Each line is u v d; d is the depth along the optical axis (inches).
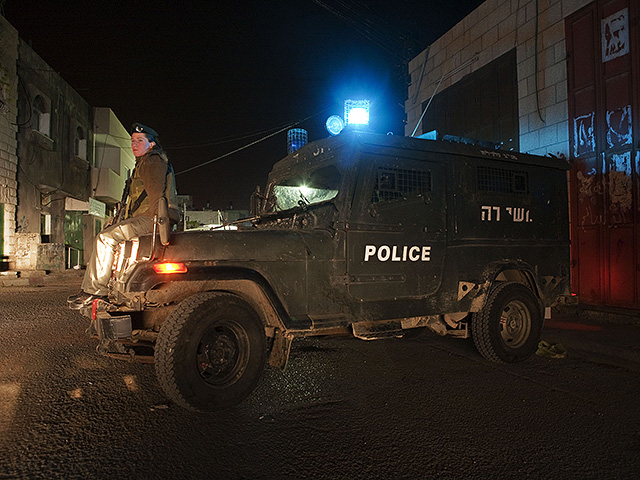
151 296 150.7
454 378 179.5
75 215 918.4
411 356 213.3
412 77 500.7
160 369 133.1
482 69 396.8
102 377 175.9
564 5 318.3
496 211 202.7
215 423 134.0
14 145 652.1
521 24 354.9
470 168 196.4
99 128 1004.6
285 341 154.3
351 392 162.2
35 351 215.8
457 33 428.5
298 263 156.5
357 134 169.8
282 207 214.1
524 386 170.2
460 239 191.2
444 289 186.4
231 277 142.4
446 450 117.8
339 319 161.6
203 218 1879.9
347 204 167.0
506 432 129.1
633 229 276.2
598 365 201.3
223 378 143.7
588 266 306.0
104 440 121.9
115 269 171.0
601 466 110.3
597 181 297.9
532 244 212.5
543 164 219.5
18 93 664.4
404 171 180.2
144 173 180.1
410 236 179.0
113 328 140.0
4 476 102.7
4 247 633.0
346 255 165.5
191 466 108.4
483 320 196.1
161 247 139.9
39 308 355.9
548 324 274.5
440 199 187.8
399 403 151.4
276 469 107.5
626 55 279.4
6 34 624.7
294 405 149.3
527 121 349.1
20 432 126.3
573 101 312.3
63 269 692.7
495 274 194.5
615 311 276.1
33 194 711.1
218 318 140.9
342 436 125.7
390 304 174.2
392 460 112.2
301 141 385.1
